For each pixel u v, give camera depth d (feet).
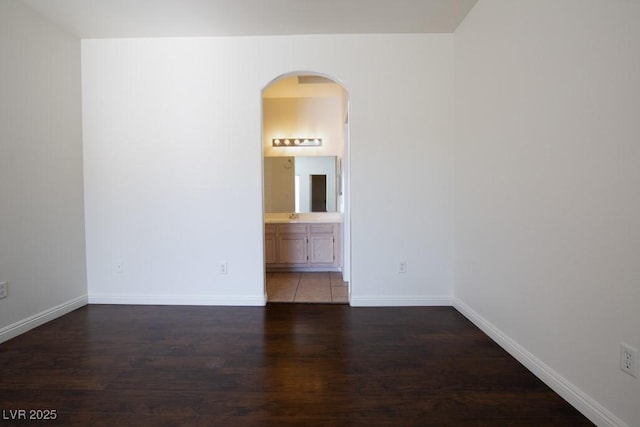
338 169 16.37
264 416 5.10
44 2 8.13
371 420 5.00
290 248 15.07
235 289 10.36
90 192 10.30
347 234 13.19
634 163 4.21
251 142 10.11
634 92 4.18
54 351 7.26
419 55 9.88
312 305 10.41
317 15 8.82
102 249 10.39
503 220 7.27
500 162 7.34
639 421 4.24
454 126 9.86
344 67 9.92
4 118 7.86
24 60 8.32
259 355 7.07
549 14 5.70
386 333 8.21
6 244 7.92
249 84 10.02
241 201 10.21
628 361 4.35
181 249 10.33
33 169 8.60
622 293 4.43
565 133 5.36
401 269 10.16
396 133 9.96
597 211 4.78
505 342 7.24
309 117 16.40
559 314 5.59
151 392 5.72
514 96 6.77
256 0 8.09
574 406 5.25
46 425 4.88
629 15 4.23
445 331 8.30
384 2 8.23
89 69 10.09
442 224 10.09
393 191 10.03
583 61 4.97
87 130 10.21
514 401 5.43
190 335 8.12
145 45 10.03
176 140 10.15
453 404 5.37
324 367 6.56
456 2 8.25
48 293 9.06
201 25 9.31
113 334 8.18
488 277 7.98
